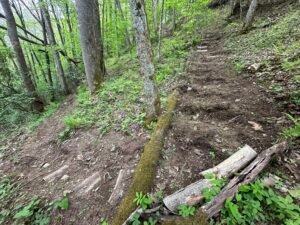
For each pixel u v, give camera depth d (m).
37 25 13.96
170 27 15.17
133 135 3.71
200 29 13.02
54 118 6.85
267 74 4.73
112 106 5.16
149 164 2.75
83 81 10.52
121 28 12.33
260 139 2.97
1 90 8.29
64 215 2.65
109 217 2.42
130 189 2.51
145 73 3.58
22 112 8.27
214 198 2.05
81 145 4.03
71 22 12.30
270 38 6.80
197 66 6.52
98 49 6.82
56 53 10.93
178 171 2.69
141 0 3.14
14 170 4.15
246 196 2.10
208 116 3.82
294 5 9.44
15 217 2.71
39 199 3.00
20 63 8.10
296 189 2.11
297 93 3.65
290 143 2.69
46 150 4.51
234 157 2.61
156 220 2.06
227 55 7.16
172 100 4.38
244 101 4.00
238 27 11.09
